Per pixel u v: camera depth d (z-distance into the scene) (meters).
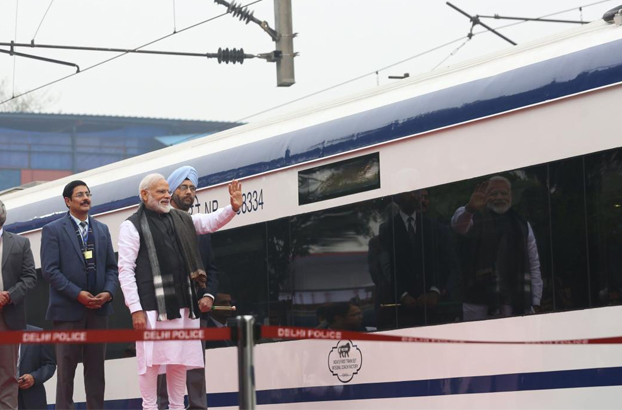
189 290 8.84
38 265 13.46
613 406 7.66
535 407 8.09
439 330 8.80
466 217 8.66
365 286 9.43
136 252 8.77
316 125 10.02
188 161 11.45
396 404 9.07
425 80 9.24
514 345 8.27
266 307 10.36
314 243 9.91
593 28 8.13
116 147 55.88
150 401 8.77
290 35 15.95
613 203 7.76
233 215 9.05
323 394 9.66
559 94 8.09
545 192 8.16
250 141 10.73
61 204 13.17
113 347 12.03
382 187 9.32
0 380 9.48
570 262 7.98
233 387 10.61
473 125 8.66
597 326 7.82
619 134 7.74
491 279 8.48
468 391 8.55
